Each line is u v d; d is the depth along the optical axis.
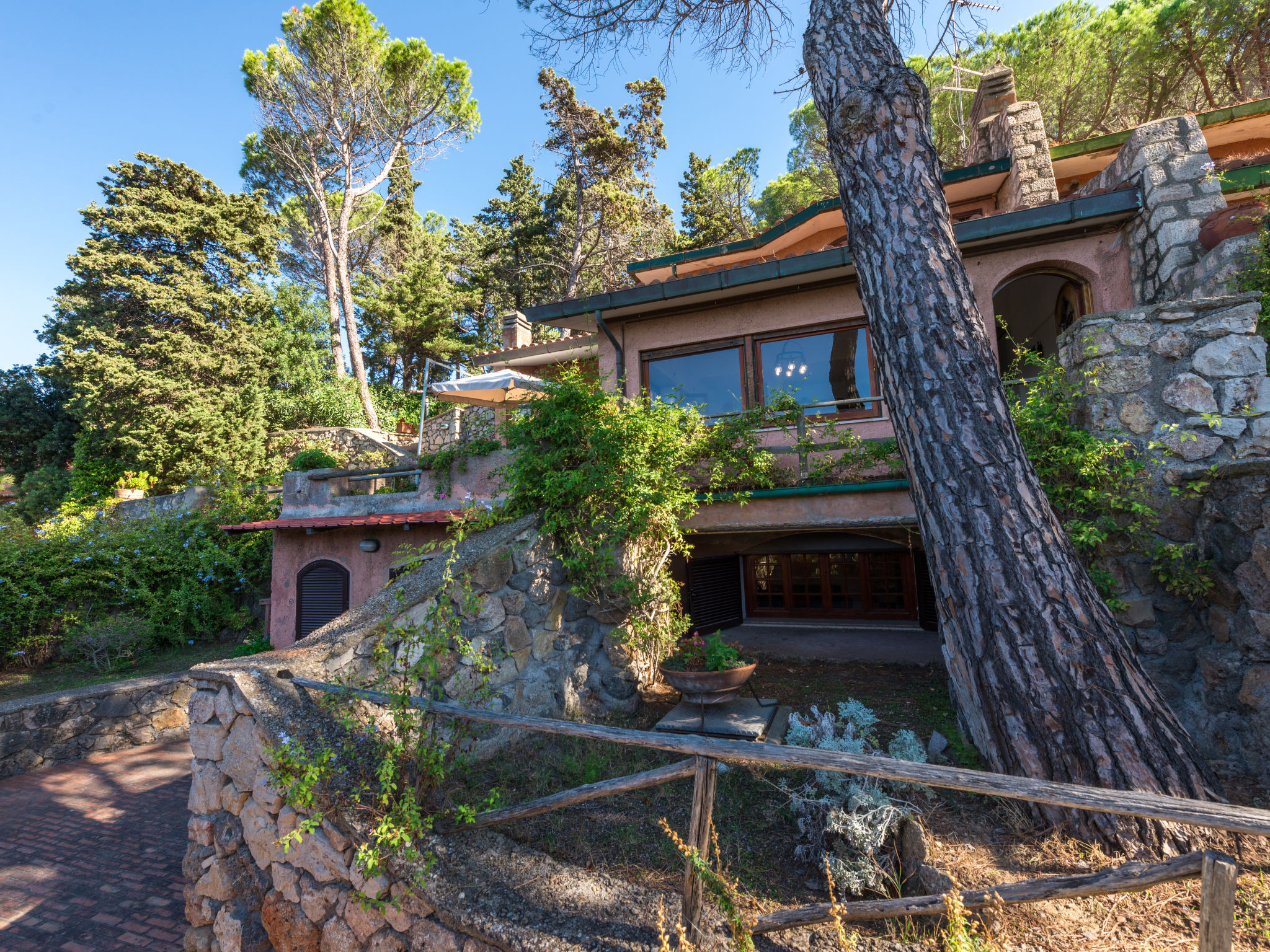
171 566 11.75
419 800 3.05
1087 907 2.27
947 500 3.42
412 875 2.69
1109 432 4.37
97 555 11.16
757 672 6.65
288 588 9.73
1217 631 3.81
